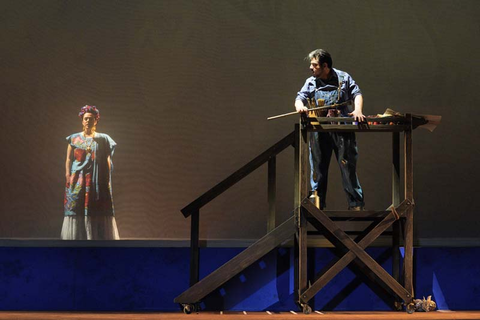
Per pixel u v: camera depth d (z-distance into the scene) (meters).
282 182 6.13
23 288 5.20
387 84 6.23
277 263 5.26
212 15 6.24
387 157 6.16
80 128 6.08
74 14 6.16
